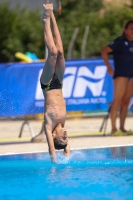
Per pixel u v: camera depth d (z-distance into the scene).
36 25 58.09
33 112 27.75
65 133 18.42
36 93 28.00
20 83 28.06
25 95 27.95
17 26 58.19
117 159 19.09
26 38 57.88
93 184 14.34
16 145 23.78
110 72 26.47
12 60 56.81
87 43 57.28
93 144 23.23
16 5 60.78
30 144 24.06
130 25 25.95
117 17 61.69
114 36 58.81
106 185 14.16
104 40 58.09
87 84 29.81
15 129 32.28
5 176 15.85
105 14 63.34
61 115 18.45
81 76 29.69
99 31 58.94
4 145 23.98
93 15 61.75
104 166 17.58
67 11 63.53
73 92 29.52
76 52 56.25
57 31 18.78
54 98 18.47
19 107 27.62
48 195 13.00
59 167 17.48
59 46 18.61
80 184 14.34
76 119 36.44
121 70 26.19
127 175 15.73
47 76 18.36
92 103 29.91
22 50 56.72
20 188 13.97
